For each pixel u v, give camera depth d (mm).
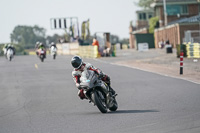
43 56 150875
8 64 147875
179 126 31688
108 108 41719
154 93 55812
